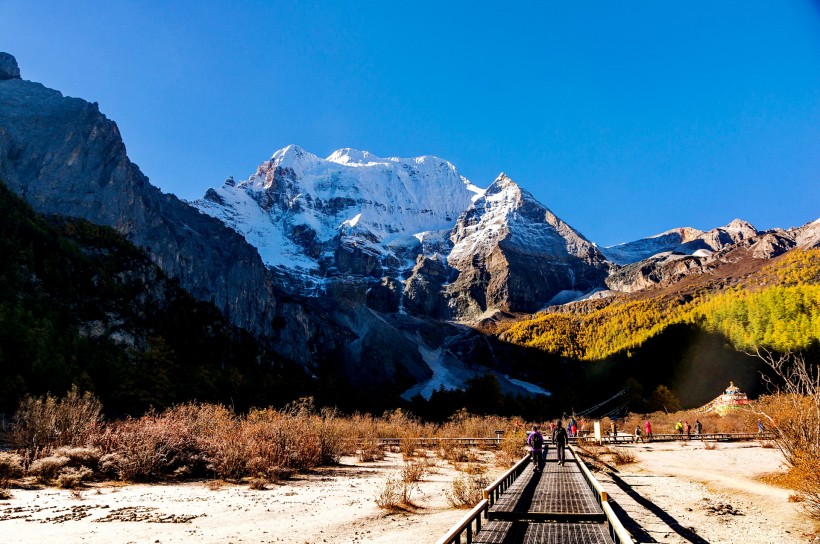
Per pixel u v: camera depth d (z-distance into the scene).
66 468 22.11
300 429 33.34
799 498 17.48
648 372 162.25
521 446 37.06
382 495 19.00
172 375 90.06
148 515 15.70
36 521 14.52
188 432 28.41
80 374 73.19
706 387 136.50
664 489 22.28
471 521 10.63
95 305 105.94
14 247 105.44
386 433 57.34
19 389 60.97
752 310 155.25
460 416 80.94
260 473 25.19
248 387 102.75
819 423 18.83
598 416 130.88
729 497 19.94
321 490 22.16
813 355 116.38
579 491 18.00
